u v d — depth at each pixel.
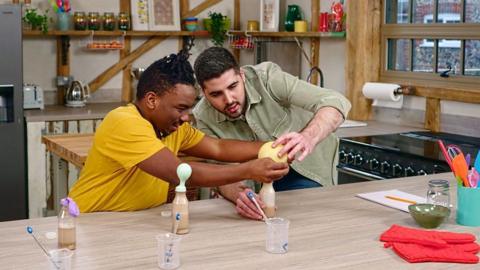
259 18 6.65
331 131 2.48
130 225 2.13
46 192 5.28
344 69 5.33
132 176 2.29
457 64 4.46
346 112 2.59
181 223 2.03
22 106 5.17
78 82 5.83
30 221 2.18
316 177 2.96
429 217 2.10
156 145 2.13
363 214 2.29
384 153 3.85
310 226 2.13
